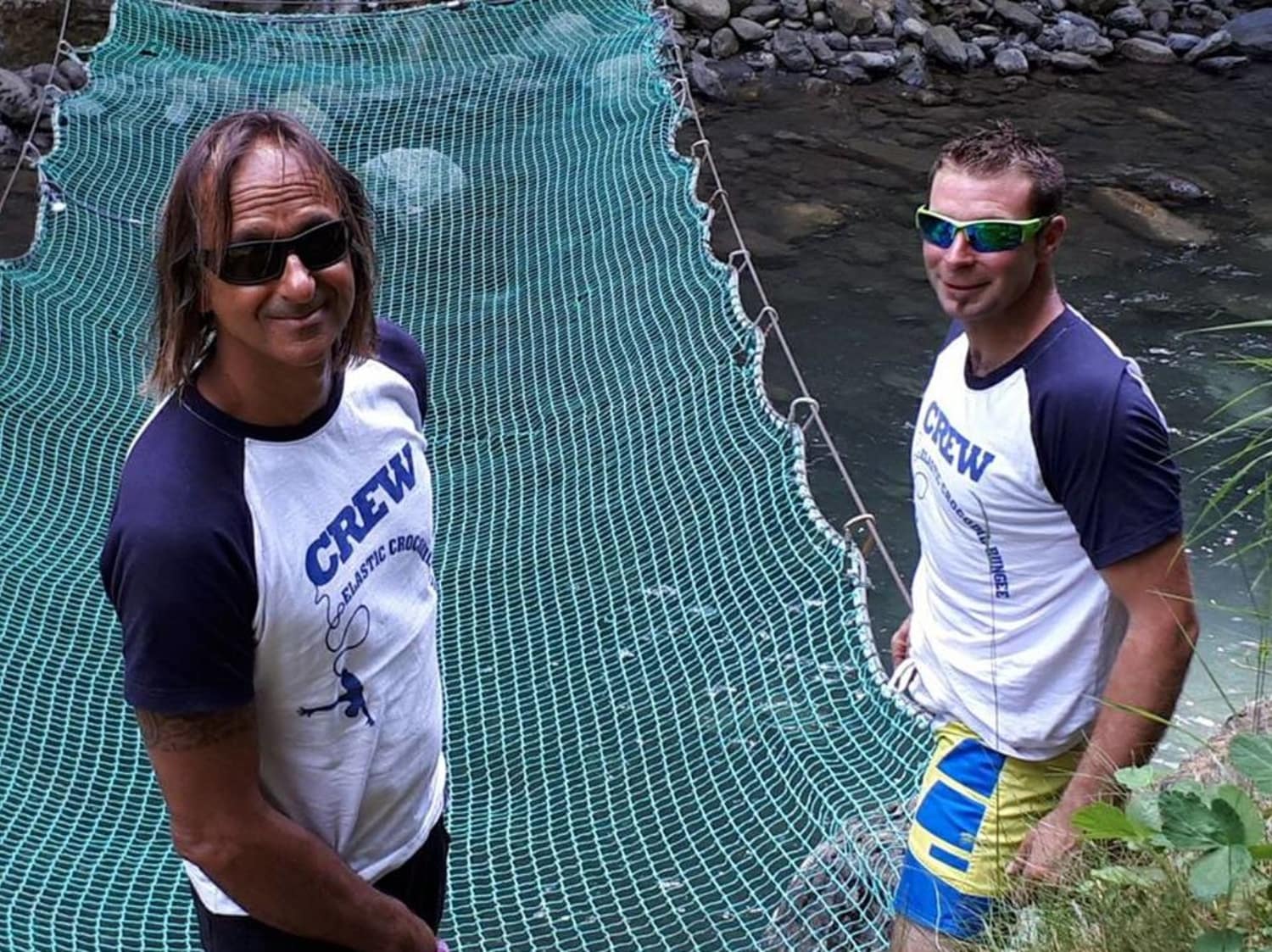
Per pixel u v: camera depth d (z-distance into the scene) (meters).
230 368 1.72
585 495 4.99
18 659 4.20
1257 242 9.98
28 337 5.61
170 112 7.45
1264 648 3.17
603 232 6.42
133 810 3.79
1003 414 2.60
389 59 8.15
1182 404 8.04
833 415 7.96
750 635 3.97
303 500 1.76
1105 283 9.35
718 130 11.52
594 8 8.31
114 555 1.67
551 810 3.79
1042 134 11.68
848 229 10.05
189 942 3.30
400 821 1.99
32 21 11.01
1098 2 13.52
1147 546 2.49
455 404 5.76
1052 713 2.71
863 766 3.28
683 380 5.28
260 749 1.84
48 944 3.22
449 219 6.86
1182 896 2.24
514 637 4.50
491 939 3.39
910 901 2.87
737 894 3.31
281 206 1.67
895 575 3.58
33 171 10.10
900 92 12.34
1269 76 12.88
